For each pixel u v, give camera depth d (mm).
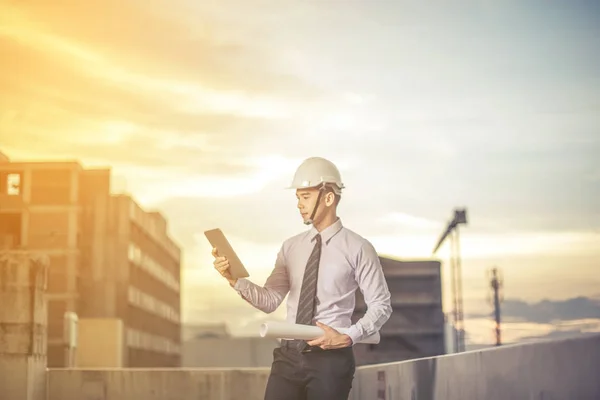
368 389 5184
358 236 3277
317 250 3258
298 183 3328
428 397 4258
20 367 5324
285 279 3391
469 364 3881
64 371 5520
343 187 3346
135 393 5445
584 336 3131
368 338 3193
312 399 3125
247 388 5402
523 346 3506
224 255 3223
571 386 3174
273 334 2957
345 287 3232
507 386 3598
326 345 3045
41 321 5492
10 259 5426
